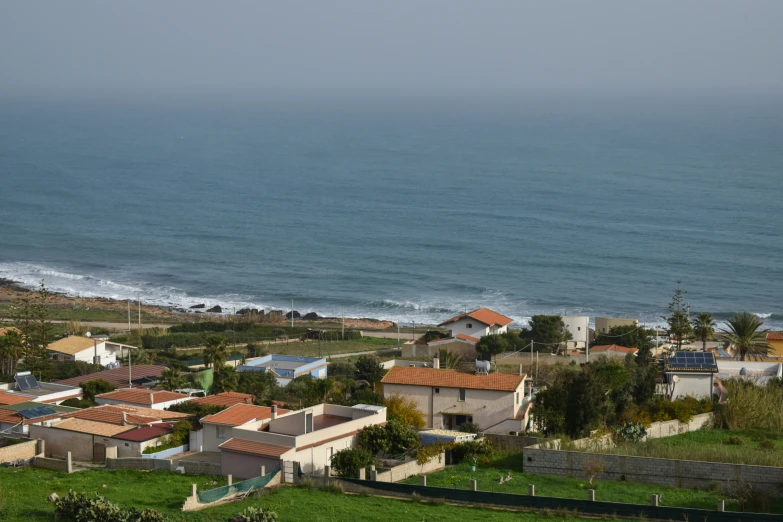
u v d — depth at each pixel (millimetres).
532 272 193750
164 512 47594
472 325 118312
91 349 105500
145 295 173000
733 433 69875
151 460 58406
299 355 117500
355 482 53031
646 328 130750
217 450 62438
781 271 191250
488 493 50531
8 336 98688
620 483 55219
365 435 60469
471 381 72562
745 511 49281
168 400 74062
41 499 49969
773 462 55594
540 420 70312
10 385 81062
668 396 78812
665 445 61562
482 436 64062
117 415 66188
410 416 71000
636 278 187000
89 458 62500
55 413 67750
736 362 93812
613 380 74375
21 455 61719
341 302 170000
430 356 108125
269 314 151750
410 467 56750
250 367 97125
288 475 54656
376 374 94188
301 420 61312
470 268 198375
